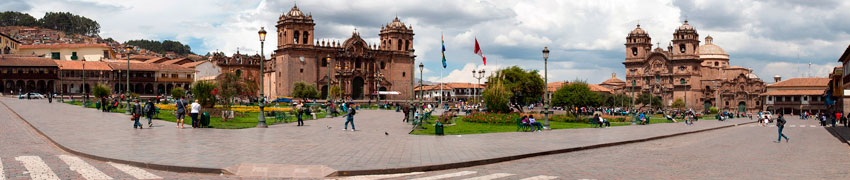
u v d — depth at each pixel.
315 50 129.62
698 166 19.00
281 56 128.62
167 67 134.25
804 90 144.12
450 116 51.59
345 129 33.47
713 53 179.00
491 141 27.33
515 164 19.16
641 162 20.11
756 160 21.44
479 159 18.97
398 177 15.63
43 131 27.66
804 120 93.81
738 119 94.81
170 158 17.56
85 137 24.77
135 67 127.69
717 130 51.03
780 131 33.44
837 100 82.44
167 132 28.59
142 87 130.12
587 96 75.62
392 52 141.50
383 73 141.25
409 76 145.00
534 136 31.98
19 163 16.42
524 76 93.75
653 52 160.88
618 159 21.16
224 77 55.22
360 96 137.50
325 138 26.75
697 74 156.75
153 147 20.88
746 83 157.00
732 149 26.95
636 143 30.02
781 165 19.70
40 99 90.75
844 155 24.34
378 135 29.92
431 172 16.78
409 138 28.47
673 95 157.62
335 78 132.62
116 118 40.47
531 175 16.11
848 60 65.19
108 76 124.06
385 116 57.94
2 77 110.88
